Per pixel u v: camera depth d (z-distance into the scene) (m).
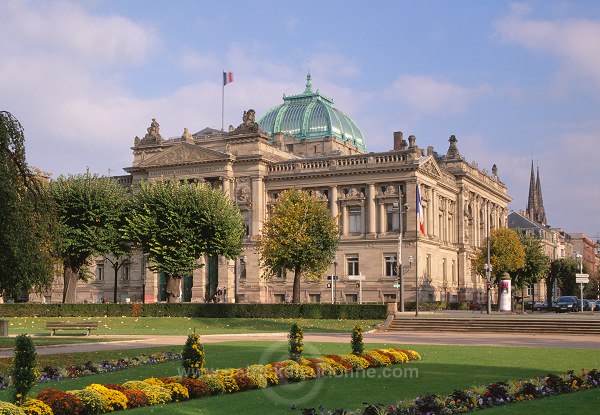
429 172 124.31
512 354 46.69
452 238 141.12
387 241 120.19
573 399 28.52
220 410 26.19
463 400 27.11
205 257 127.88
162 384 28.48
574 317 79.19
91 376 35.41
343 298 122.06
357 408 26.44
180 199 97.25
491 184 163.62
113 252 102.69
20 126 43.09
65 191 97.44
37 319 89.56
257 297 124.44
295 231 98.75
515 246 125.56
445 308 113.19
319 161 126.00
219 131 139.88
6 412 21.69
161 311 91.44
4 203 40.66
